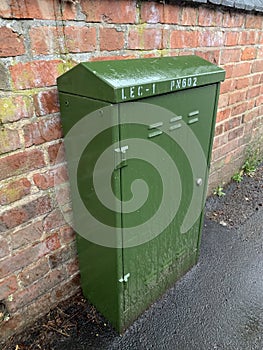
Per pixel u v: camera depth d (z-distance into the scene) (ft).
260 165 9.97
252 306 5.08
